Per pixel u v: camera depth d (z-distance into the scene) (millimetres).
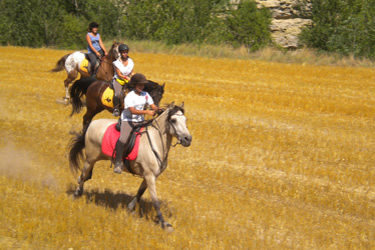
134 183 9789
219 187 9836
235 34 33750
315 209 9023
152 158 7680
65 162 10758
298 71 23000
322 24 32219
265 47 31047
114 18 36906
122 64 11266
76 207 8148
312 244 7551
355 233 8016
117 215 8047
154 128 7820
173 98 17078
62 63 15602
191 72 22062
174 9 34438
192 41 33219
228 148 12102
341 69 23703
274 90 19000
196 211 8500
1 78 19125
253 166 11039
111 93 11453
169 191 9438
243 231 7816
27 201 8188
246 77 21375
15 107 14906
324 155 11961
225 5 34625
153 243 7129
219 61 25156
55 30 37250
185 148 11984
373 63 25781
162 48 29141
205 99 17125
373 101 17625
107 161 11000
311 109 16391
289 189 9781
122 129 7812
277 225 8141
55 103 15742
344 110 16219
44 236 7148
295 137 13250
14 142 11812
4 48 28828
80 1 40375
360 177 10516
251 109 15930
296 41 33969
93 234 7293
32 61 24000
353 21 30641
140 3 35531
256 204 9008
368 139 13305
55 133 12711
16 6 36969
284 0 35031
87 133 8258
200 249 7090
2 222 7488
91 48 14281
